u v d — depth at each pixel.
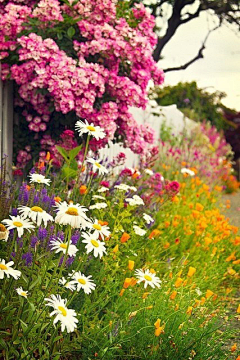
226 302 5.06
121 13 7.09
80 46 6.62
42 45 6.27
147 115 12.67
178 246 5.89
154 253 5.16
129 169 5.77
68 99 6.18
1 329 3.18
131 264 3.53
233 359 3.90
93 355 3.27
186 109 18.42
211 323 3.75
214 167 12.74
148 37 7.16
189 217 6.71
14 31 6.58
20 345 3.11
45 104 6.73
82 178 5.58
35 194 3.72
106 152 9.39
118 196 5.36
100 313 3.89
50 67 6.24
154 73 7.28
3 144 6.54
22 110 7.06
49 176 5.78
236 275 5.70
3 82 6.56
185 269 5.34
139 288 4.11
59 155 6.38
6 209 3.75
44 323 3.16
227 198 15.16
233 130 23.05
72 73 6.25
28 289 3.05
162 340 3.50
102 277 3.91
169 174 11.12
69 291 3.63
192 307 4.05
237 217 11.14
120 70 7.05
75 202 4.58
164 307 3.70
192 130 14.20
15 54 6.64
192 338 3.68
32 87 6.45
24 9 6.62
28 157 6.91
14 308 3.08
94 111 6.52
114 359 3.34
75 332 3.48
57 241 3.19
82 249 4.17
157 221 6.17
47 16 6.41
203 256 5.71
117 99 6.74
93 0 6.64
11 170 6.52
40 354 3.01
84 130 3.91
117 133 7.10
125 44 6.62
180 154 11.44
